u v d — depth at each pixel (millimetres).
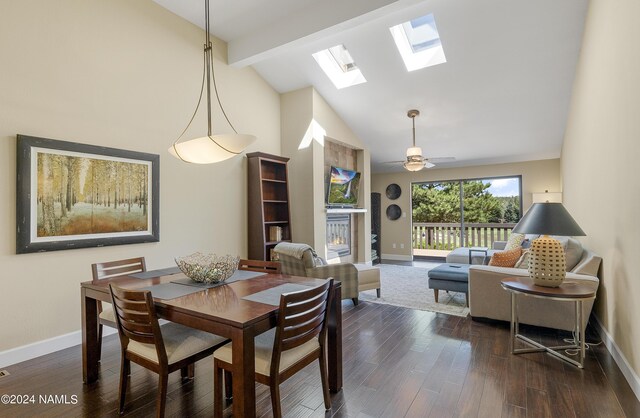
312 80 5082
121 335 2004
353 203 6445
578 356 2715
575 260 3424
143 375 2490
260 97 5082
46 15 2859
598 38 2971
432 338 3137
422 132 6078
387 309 4055
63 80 2957
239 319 1614
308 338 1864
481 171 7445
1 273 2631
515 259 3709
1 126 2621
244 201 4723
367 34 4051
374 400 2127
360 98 5297
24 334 2746
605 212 2904
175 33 3891
